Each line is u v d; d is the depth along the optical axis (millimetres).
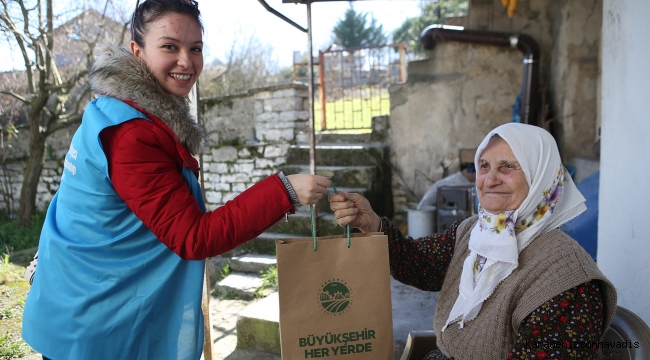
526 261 1357
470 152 5672
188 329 1388
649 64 1752
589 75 4930
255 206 1273
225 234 1251
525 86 5375
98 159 1244
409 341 1822
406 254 1712
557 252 1306
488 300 1403
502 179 1378
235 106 6168
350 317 1335
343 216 1543
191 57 1371
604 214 2188
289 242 1313
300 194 1303
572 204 1407
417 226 5043
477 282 1417
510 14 5062
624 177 1955
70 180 1334
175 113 1337
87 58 6410
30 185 6895
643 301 1786
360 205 1617
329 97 11188
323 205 5371
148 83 1317
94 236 1307
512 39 5414
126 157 1217
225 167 6191
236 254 4852
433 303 3121
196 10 1379
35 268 1527
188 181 1376
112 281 1303
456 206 4852
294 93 5809
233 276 4477
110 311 1307
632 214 1885
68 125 7016
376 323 1345
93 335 1298
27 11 5855
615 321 1375
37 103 6523
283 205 1299
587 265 1254
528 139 1362
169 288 1365
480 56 5750
